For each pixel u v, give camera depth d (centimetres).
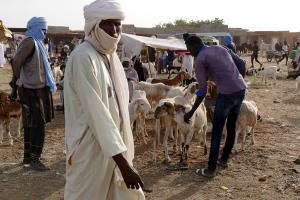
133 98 773
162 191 509
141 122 749
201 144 731
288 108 1138
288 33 5300
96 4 228
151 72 1842
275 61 3388
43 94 587
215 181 542
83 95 218
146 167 609
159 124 713
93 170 227
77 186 229
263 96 1389
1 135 741
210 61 522
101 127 214
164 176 567
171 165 616
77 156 226
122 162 216
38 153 595
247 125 700
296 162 611
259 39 5450
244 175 564
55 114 1063
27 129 602
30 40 563
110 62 242
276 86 1700
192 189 515
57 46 3244
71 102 228
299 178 544
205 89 526
